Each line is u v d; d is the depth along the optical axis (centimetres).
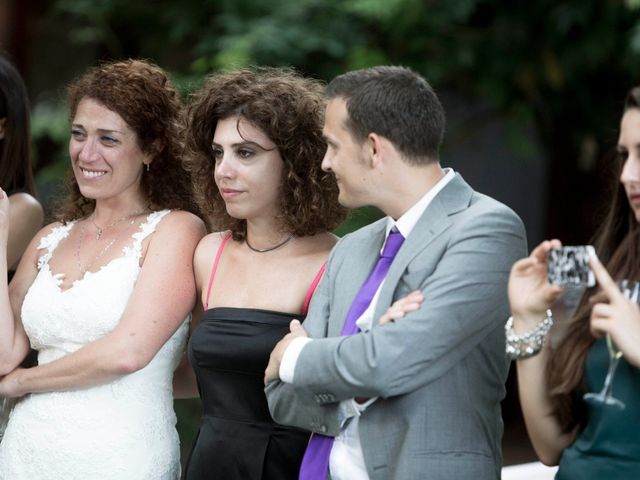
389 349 501
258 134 600
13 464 636
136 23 1487
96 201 671
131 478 621
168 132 663
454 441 512
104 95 642
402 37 1377
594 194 1605
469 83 1458
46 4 1614
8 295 662
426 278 521
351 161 534
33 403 636
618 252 493
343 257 570
